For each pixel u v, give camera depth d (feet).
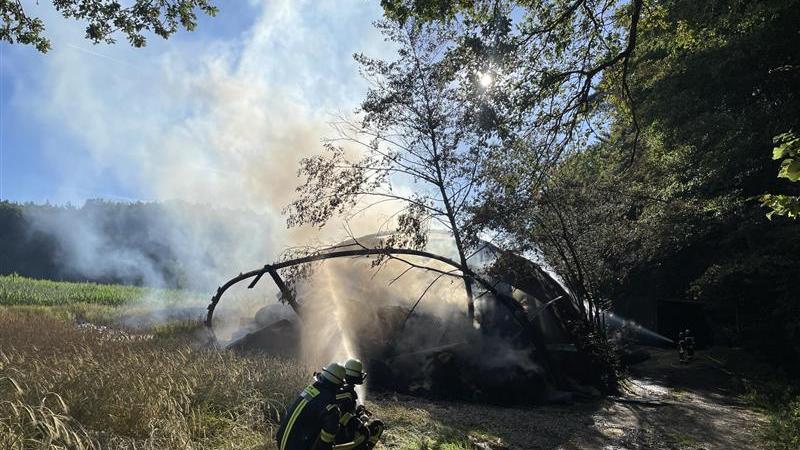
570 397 46.73
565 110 36.86
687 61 63.62
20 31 34.19
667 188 75.10
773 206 23.99
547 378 48.55
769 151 63.52
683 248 88.89
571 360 53.52
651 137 70.79
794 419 37.65
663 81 67.67
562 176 55.06
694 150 75.87
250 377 30.09
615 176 67.15
